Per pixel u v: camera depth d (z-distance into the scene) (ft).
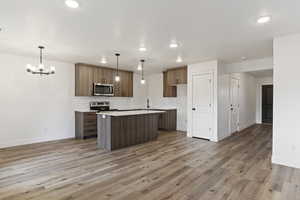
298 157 10.11
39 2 6.70
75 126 18.78
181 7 7.08
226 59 16.28
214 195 7.46
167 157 12.24
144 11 7.44
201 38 10.70
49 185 8.25
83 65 18.48
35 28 9.24
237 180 8.79
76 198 7.21
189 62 17.67
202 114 17.83
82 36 10.43
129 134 15.42
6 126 14.69
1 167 10.32
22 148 14.35
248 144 15.72
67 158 11.99
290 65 10.16
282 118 10.53
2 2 6.68
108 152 13.43
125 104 23.57
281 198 7.20
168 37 10.54
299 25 8.77
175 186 8.22
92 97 20.29
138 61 17.30
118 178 9.01
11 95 14.88
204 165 10.76
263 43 11.62
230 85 19.56
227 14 7.66
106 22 8.54
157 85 25.40
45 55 15.06
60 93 17.72
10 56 14.75
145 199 7.16
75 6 7.01
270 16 7.82
